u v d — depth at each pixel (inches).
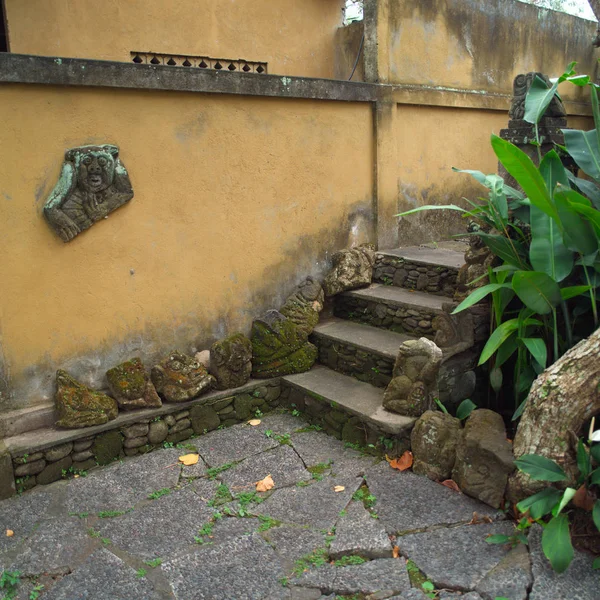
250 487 130.3
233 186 160.7
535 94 142.3
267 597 98.0
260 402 165.0
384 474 131.8
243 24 208.5
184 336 158.6
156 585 101.0
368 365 161.3
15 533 116.1
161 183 147.8
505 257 136.9
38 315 135.2
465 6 214.8
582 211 115.6
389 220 200.5
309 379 165.0
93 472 137.9
